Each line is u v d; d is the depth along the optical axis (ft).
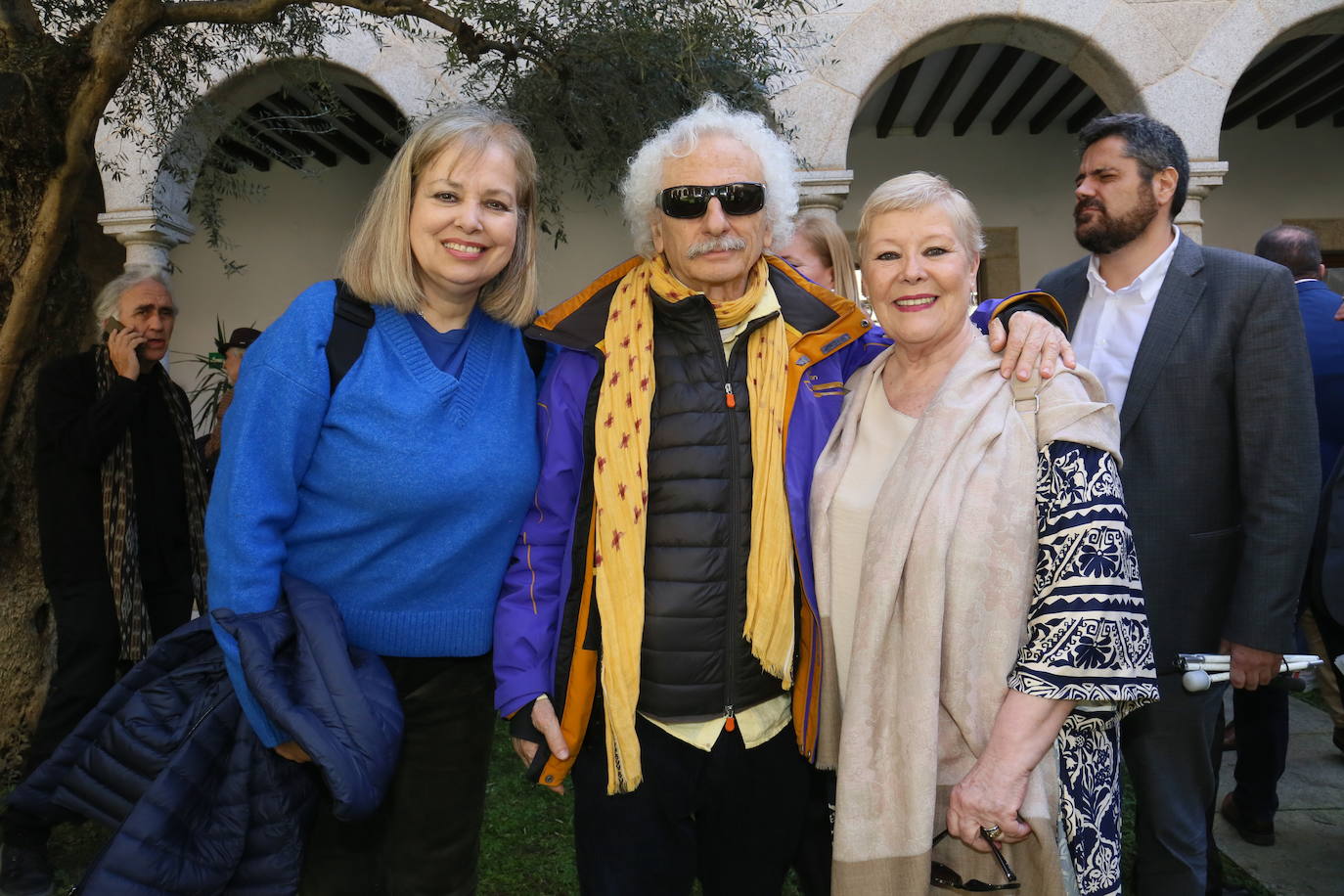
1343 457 7.57
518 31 11.33
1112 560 4.17
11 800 4.88
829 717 5.01
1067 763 4.44
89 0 10.73
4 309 10.02
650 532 5.02
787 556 4.94
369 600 5.12
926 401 4.87
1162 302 6.25
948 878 4.54
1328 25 17.03
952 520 4.35
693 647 4.92
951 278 4.58
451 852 5.57
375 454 4.84
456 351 5.30
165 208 18.24
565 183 23.16
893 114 25.12
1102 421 4.36
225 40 12.95
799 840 5.45
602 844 5.07
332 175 28.19
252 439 4.68
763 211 5.25
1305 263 10.46
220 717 4.60
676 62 11.19
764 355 5.16
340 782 4.16
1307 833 9.35
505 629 5.19
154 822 4.26
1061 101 24.02
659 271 5.28
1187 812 6.20
